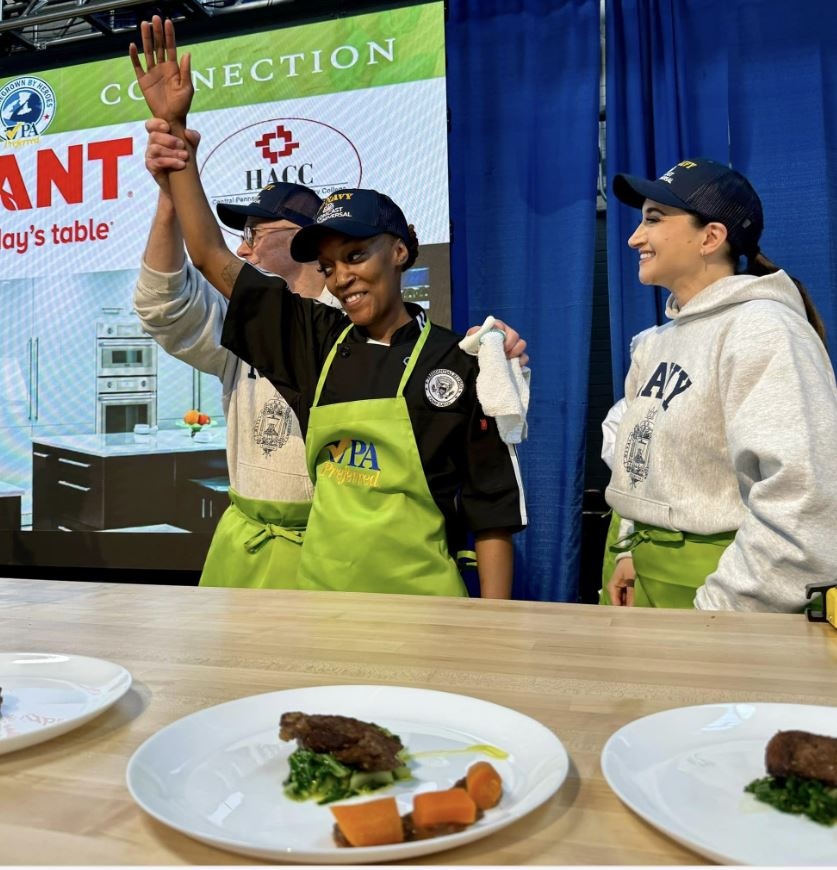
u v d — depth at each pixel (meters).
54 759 0.54
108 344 3.04
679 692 0.67
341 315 1.65
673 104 2.58
